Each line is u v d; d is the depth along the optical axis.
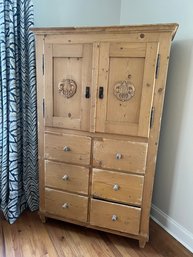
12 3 1.56
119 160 1.49
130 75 1.35
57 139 1.60
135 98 1.38
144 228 1.55
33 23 1.71
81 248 1.57
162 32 1.24
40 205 1.79
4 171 1.76
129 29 1.27
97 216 1.63
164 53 1.27
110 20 2.10
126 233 1.60
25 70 1.75
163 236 1.72
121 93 1.39
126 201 1.54
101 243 1.62
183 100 1.58
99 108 1.44
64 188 1.67
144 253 1.55
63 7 1.91
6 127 1.70
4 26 1.56
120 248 1.58
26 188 1.94
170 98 1.67
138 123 1.40
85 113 1.48
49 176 1.69
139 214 1.53
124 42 1.31
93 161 1.55
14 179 1.77
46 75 1.51
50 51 1.46
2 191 1.80
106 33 1.32
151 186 1.47
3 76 1.62
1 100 1.68
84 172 1.59
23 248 1.54
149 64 1.30
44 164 1.68
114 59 1.35
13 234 1.68
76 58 1.42
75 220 1.70
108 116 1.45
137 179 1.48
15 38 1.63
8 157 1.76
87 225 1.68
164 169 1.79
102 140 1.49
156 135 1.38
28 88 1.79
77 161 1.59
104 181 1.55
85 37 1.37
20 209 1.94
